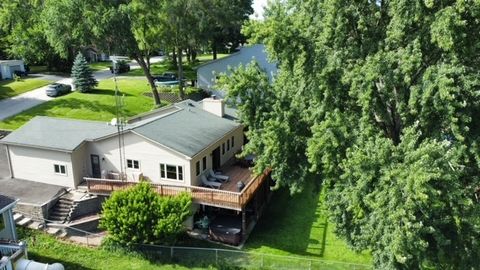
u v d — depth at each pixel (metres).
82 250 22.83
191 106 34.78
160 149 26.05
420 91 17.11
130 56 42.44
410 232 14.48
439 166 14.88
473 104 16.72
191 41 48.53
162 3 41.72
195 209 25.66
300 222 26.88
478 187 18.47
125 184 26.03
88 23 39.00
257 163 22.31
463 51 16.94
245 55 53.00
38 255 22.12
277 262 21.70
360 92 17.95
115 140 27.09
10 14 54.28
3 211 20.95
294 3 22.30
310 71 19.81
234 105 22.91
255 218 26.91
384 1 19.36
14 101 46.19
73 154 27.17
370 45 19.20
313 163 18.97
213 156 29.47
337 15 18.92
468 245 16.94
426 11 17.03
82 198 26.17
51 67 63.28
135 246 22.55
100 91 49.03
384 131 20.64
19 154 28.47
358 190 16.84
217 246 24.08
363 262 22.44
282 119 21.62
